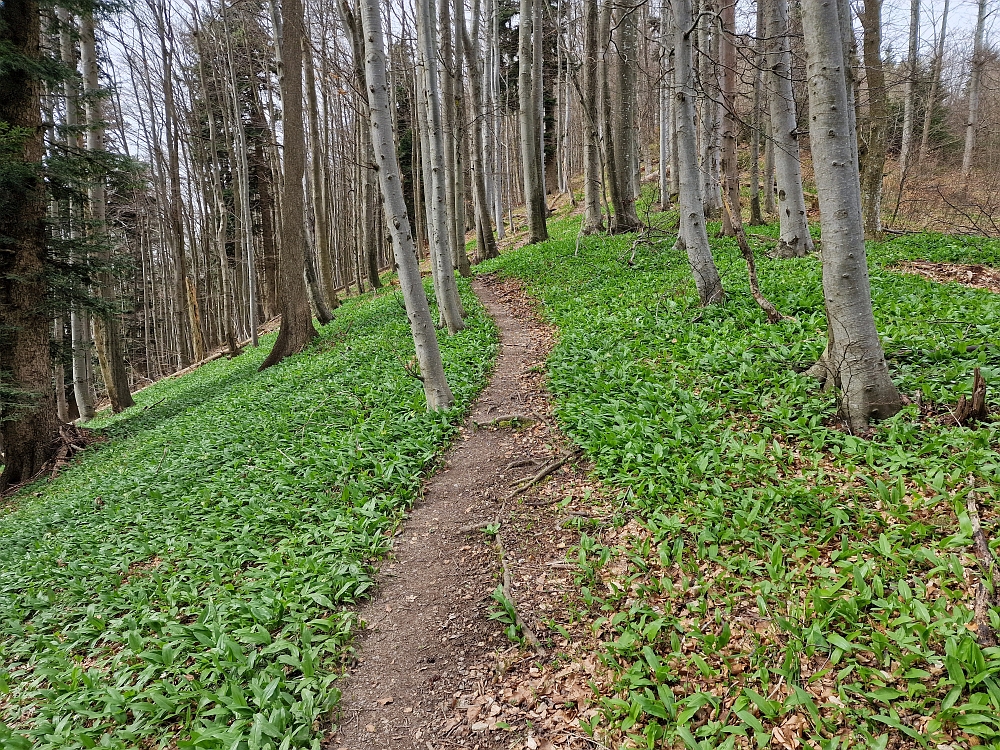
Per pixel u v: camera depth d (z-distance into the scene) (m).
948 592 3.78
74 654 5.37
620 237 19.84
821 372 6.51
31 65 11.59
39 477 13.01
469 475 7.38
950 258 13.26
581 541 5.34
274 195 28.86
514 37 37.09
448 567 5.68
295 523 6.62
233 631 4.85
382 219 38.34
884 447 5.36
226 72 26.80
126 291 40.16
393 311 18.05
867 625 3.74
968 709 3.06
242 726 3.90
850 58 13.79
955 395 5.66
